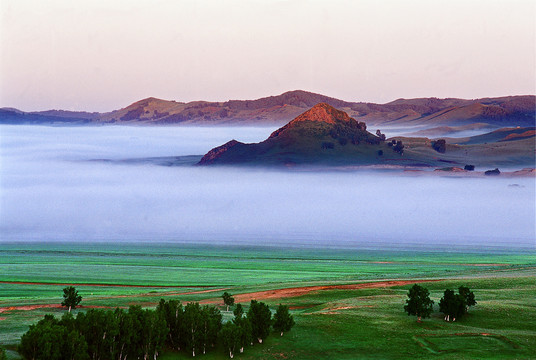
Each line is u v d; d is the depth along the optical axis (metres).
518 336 102.00
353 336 103.00
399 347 98.19
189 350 95.62
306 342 100.62
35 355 80.50
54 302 135.75
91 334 87.75
